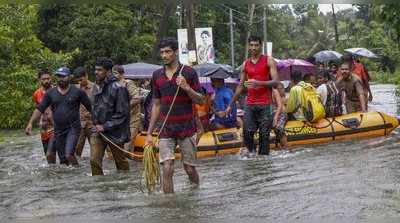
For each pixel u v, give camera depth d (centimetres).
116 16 3272
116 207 654
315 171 819
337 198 640
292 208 610
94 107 943
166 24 2809
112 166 1046
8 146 1519
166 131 729
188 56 1969
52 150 1091
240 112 1298
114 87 940
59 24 3284
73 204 682
